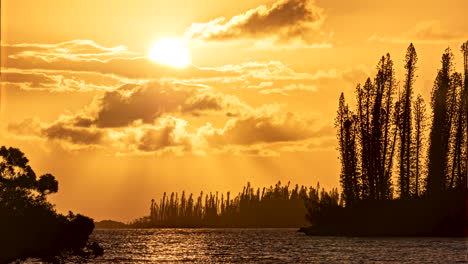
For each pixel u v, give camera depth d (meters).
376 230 163.00
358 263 103.75
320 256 119.00
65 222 83.94
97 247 86.88
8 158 84.12
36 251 81.94
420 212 157.62
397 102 168.12
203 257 137.88
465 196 154.62
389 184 166.62
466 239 144.00
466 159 161.75
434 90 164.75
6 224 80.88
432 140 161.88
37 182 84.94
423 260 104.50
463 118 162.62
